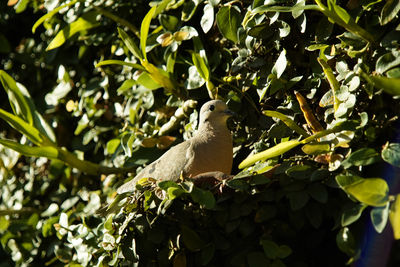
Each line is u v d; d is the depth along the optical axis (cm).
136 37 441
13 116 412
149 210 316
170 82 397
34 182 510
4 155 532
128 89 432
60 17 480
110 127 457
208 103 376
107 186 437
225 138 369
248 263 286
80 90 477
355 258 259
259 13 339
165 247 315
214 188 298
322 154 285
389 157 254
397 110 283
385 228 263
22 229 464
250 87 375
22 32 554
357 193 241
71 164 422
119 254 322
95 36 457
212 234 302
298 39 343
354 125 284
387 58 269
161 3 390
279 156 338
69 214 427
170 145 421
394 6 275
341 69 304
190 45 414
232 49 383
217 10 392
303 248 291
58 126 502
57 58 497
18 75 553
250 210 289
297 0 319
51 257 463
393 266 264
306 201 273
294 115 336
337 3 313
